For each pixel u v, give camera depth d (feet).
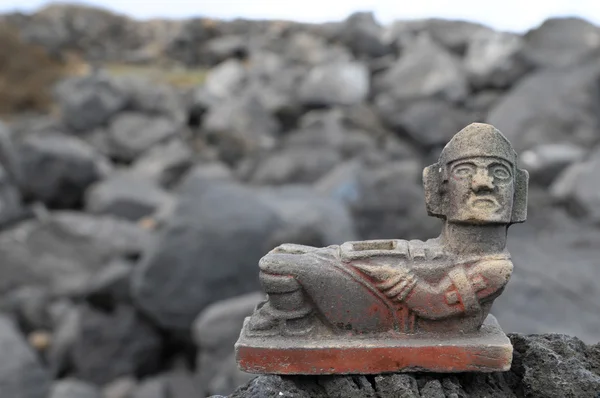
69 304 35.04
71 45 83.66
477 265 12.49
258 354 12.51
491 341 12.41
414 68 64.64
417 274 12.55
